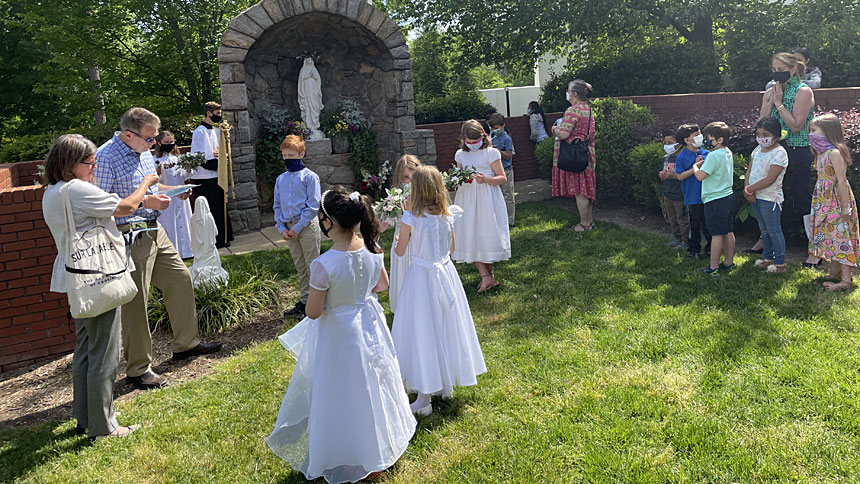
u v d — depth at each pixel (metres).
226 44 9.27
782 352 4.23
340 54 11.41
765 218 5.86
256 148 10.54
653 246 7.22
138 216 4.39
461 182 5.64
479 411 3.86
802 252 6.64
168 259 4.72
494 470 3.26
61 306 5.05
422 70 19.59
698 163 6.43
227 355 5.02
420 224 3.81
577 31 12.59
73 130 12.58
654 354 4.40
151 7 13.48
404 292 3.87
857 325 4.57
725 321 4.82
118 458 3.54
